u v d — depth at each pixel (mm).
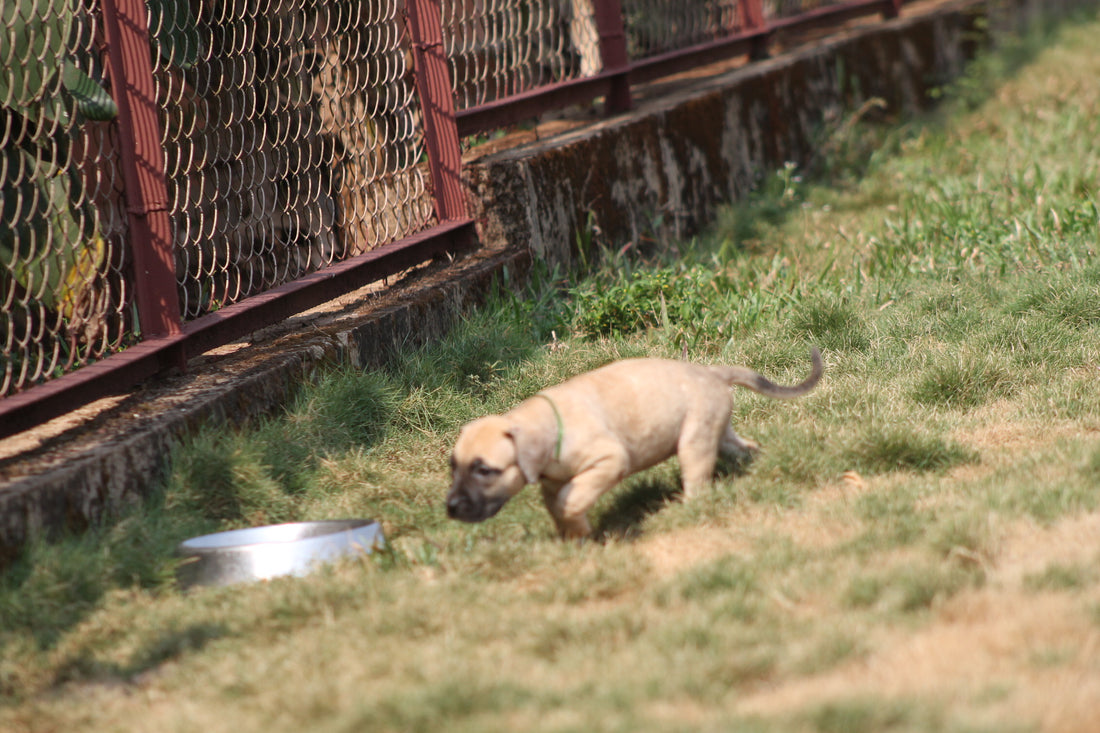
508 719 5047
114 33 9062
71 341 9094
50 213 8633
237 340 10992
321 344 10445
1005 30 29344
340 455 9492
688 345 11750
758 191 18500
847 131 20875
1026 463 7777
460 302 12367
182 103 11484
